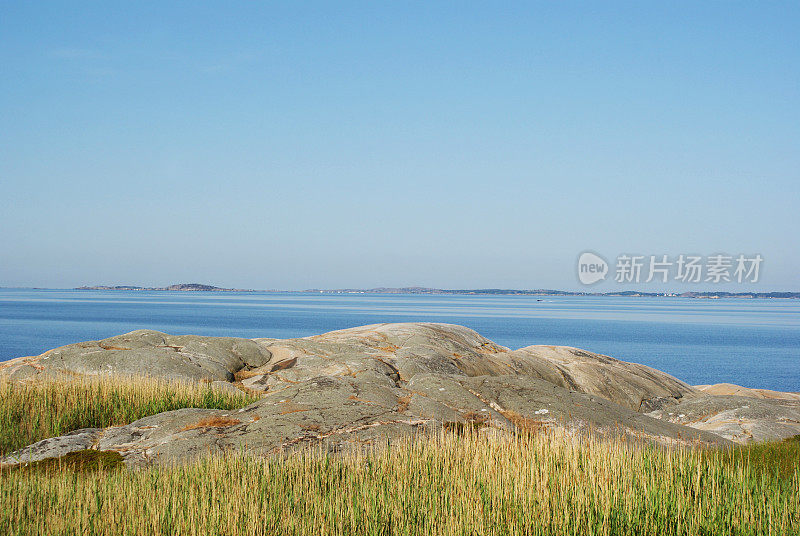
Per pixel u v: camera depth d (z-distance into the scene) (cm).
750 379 8519
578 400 2409
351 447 1755
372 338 4262
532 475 1253
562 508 1163
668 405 3750
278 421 1941
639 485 1284
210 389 2755
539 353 4697
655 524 1152
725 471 1452
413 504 1191
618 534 1119
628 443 1941
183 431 1925
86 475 1540
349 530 1116
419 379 2484
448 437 1708
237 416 2059
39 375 3309
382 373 3406
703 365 10138
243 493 1229
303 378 3403
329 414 2000
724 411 3322
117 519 1156
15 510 1213
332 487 1318
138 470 1600
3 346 10462
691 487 1315
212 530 1081
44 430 2134
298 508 1200
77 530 1101
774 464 1762
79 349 3594
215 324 17350
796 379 8544
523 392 2405
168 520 1130
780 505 1249
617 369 4534
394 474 1398
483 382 2473
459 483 1311
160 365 3362
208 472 1409
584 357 4681
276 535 1097
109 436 1970
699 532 1138
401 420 1997
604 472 1299
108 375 2900
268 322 18588
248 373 3644
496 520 1116
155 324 17100
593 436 1908
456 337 4634
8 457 1873
